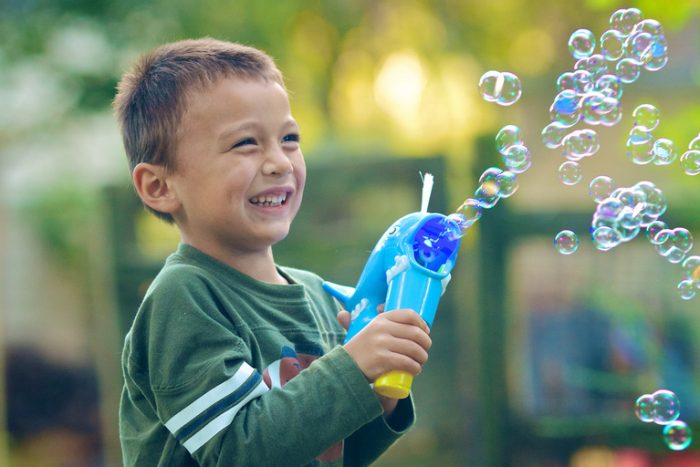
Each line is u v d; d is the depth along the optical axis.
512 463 4.92
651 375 4.84
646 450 4.84
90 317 8.92
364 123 9.31
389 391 2.34
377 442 2.78
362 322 2.55
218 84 2.59
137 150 2.72
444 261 2.57
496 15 8.63
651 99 10.20
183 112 2.59
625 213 3.07
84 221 9.70
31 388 8.77
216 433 2.30
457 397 5.01
